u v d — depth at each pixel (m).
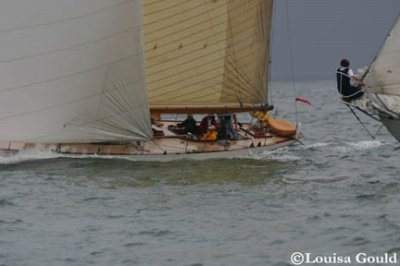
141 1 97.88
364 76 89.31
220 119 105.12
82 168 92.44
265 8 108.12
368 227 68.12
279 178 89.06
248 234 66.56
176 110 104.56
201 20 104.56
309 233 66.75
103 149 98.81
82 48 96.12
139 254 61.88
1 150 96.31
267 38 108.81
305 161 101.06
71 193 80.88
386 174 92.75
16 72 95.25
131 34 97.50
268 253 61.88
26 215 72.69
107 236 66.25
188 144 100.75
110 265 59.56
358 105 90.12
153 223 69.75
